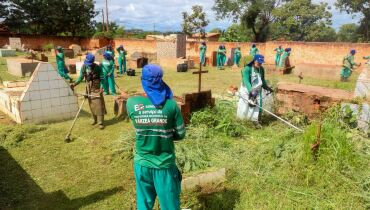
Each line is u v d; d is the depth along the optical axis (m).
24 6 38.25
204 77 15.84
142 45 30.41
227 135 6.29
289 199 3.90
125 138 6.03
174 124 3.09
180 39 22.03
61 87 7.80
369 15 35.16
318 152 4.32
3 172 5.00
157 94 2.98
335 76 15.87
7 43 33.78
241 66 21.08
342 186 3.96
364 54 18.08
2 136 6.33
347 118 5.76
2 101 8.31
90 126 7.29
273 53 21.59
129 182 4.70
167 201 3.14
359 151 4.64
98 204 4.15
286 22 38.50
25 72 15.36
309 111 7.04
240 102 6.76
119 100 7.95
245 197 4.09
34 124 7.32
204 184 4.42
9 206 4.08
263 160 4.87
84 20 40.69
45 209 4.05
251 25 39.28
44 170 5.09
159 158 3.07
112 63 10.59
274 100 7.39
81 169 5.12
